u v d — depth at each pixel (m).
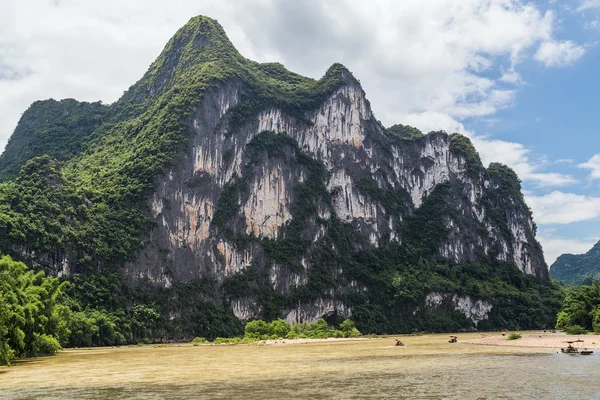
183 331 150.38
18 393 42.69
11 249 128.50
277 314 173.75
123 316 136.25
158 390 43.12
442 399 36.97
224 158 181.88
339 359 69.62
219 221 173.38
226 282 168.75
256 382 46.88
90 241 144.38
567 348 73.50
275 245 185.50
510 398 36.81
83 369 60.50
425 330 190.12
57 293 91.50
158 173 163.75
